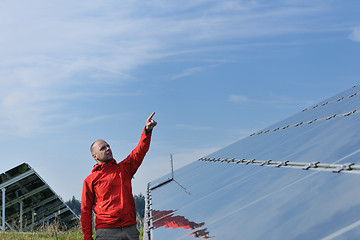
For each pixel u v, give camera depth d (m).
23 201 14.79
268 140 7.23
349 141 3.80
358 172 2.75
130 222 4.85
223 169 6.29
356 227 1.93
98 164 5.06
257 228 2.62
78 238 10.38
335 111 6.56
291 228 2.33
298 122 7.67
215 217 3.52
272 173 4.07
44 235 11.14
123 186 4.89
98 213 4.88
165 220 4.54
